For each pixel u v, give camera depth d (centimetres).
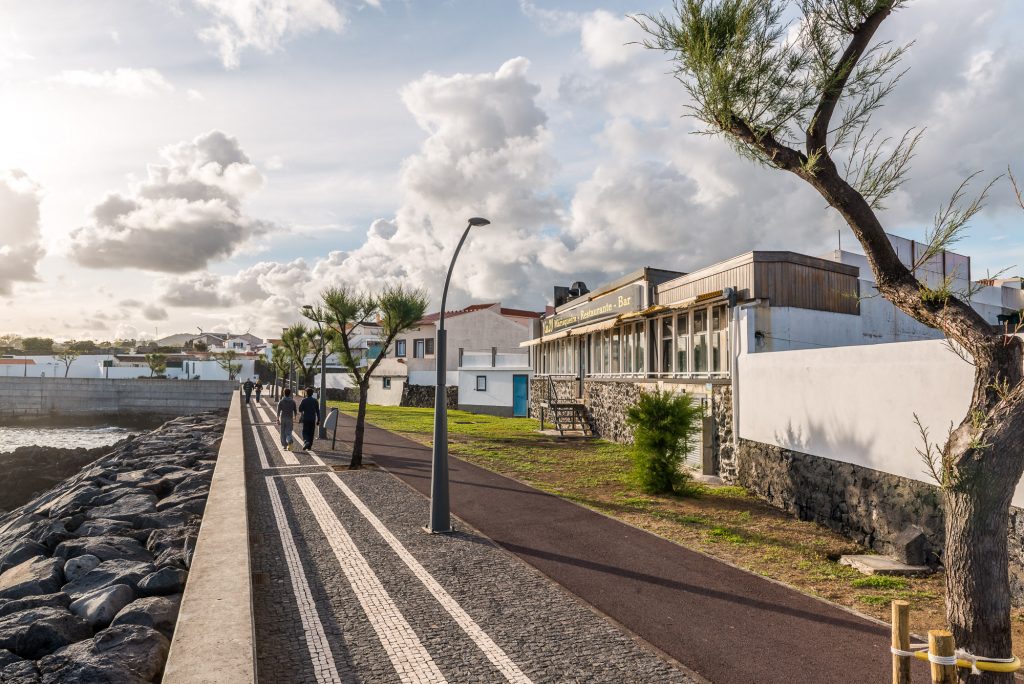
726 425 1414
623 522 1009
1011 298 1989
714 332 1533
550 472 1495
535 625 583
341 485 1290
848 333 1509
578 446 1994
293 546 840
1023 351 369
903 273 424
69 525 1220
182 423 3703
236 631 487
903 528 837
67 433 5716
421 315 1579
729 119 456
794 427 1125
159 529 1047
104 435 5597
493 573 738
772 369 1210
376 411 3894
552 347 2884
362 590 672
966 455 360
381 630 567
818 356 1055
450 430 2536
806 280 1466
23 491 2903
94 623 627
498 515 1048
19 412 6712
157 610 621
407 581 704
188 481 1488
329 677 476
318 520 987
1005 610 353
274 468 1512
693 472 1498
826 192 429
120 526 1102
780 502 1162
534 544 870
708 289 1582
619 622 596
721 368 1502
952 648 337
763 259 1409
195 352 10500
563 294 3066
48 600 698
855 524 939
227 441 1844
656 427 1259
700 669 500
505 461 1664
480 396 3900
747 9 437
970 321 383
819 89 439
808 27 452
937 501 787
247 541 755
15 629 584
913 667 504
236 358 8300
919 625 602
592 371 2381
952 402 763
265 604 630
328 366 5666
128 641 535
